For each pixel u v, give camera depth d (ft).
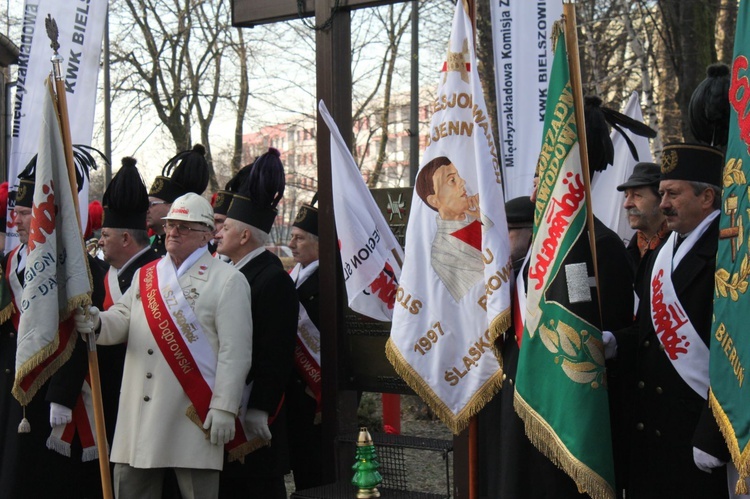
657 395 11.82
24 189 16.52
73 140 18.90
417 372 13.58
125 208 16.70
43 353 14.16
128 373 14.74
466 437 14.07
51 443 15.97
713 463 10.71
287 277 15.67
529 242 13.05
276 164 16.20
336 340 16.20
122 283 16.58
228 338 14.38
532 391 11.59
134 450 14.32
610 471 11.20
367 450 14.58
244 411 15.11
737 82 10.46
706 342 11.57
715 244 11.62
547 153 11.97
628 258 12.57
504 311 12.37
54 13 19.07
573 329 11.40
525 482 11.82
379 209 16.31
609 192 19.26
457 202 13.69
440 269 13.65
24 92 19.06
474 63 13.56
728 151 10.55
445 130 13.84
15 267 16.62
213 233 16.01
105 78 47.14
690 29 44.27
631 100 20.53
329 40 16.30
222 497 15.39
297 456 17.15
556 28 12.00
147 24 58.23
